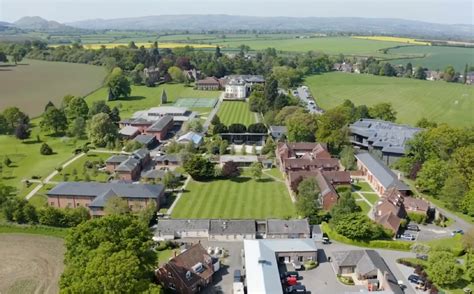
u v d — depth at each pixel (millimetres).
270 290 85812
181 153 162750
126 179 147625
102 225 86062
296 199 130750
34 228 115125
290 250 100688
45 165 164125
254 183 148750
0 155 175750
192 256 94875
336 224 113000
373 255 98562
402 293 86438
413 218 122688
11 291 89500
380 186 141375
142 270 81938
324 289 91562
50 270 97062
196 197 136125
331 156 173750
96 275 74688
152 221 120562
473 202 124500
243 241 108500
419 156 158125
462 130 158375
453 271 89875
